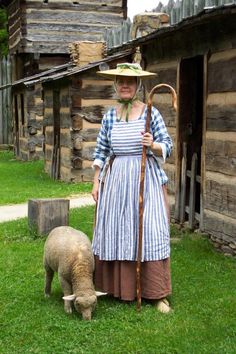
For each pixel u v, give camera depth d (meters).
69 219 8.89
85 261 5.04
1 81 23.66
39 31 19.31
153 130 5.29
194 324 4.92
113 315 5.10
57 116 14.41
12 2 21.47
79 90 13.02
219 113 7.21
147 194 5.27
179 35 8.17
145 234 5.24
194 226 8.09
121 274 5.32
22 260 6.91
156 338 4.66
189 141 8.46
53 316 5.11
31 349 4.54
